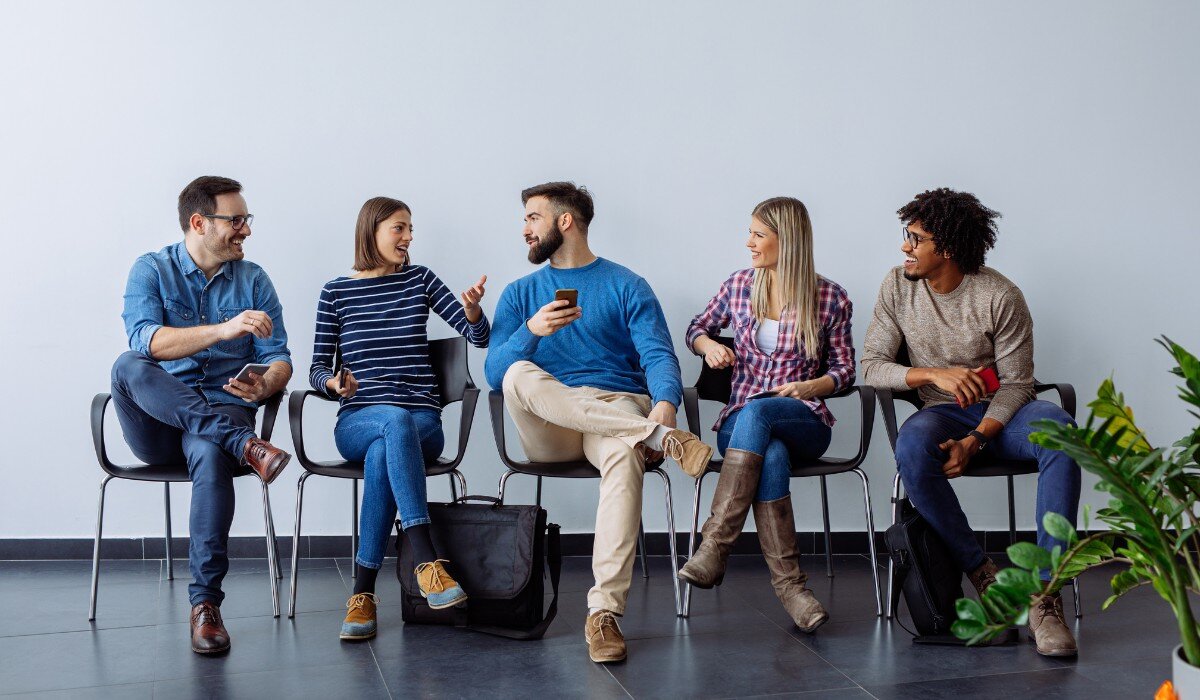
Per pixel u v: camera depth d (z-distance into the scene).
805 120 3.41
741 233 3.41
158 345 2.57
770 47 3.40
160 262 2.74
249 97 3.29
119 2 3.25
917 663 2.22
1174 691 1.52
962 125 3.43
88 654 2.31
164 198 3.27
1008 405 2.61
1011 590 1.49
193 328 2.57
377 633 2.48
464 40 3.34
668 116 3.38
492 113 3.35
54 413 3.27
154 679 2.14
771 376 2.84
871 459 3.46
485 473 3.38
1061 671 2.16
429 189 3.34
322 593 2.88
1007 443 2.59
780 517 2.53
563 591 2.93
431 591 2.40
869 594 2.88
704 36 3.39
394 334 2.90
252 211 3.29
